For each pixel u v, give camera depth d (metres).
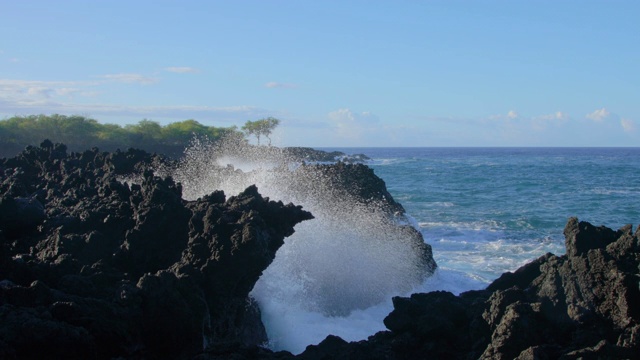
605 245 10.82
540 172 96.75
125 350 9.23
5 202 13.62
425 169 107.94
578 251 10.56
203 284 11.66
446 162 144.62
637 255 9.87
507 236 32.56
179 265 11.63
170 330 10.07
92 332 8.87
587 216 41.03
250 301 14.02
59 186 19.00
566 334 9.19
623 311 8.93
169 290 10.24
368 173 27.28
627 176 84.88
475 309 10.23
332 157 108.44
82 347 8.41
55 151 24.92
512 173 94.25
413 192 60.25
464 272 22.84
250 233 11.91
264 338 14.29
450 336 10.09
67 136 91.25
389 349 9.94
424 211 43.88
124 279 10.95
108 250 13.16
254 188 14.76
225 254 11.89
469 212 43.22
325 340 10.69
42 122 90.44
